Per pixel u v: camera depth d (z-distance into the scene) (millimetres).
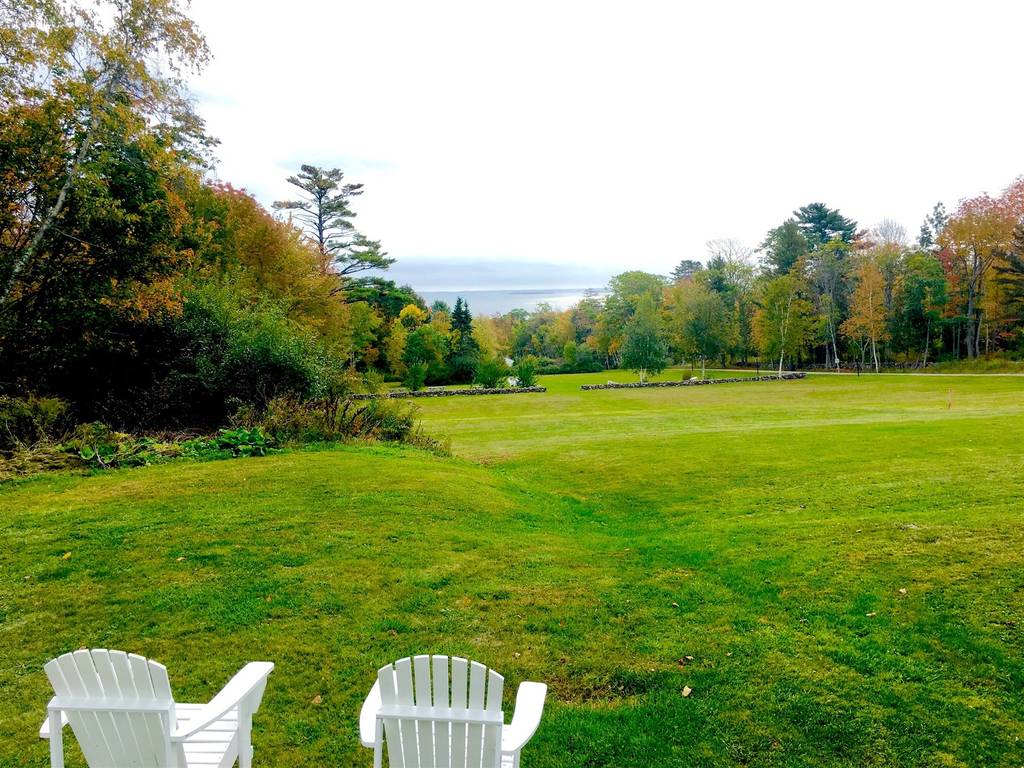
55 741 2811
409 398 44406
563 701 4484
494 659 5035
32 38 14438
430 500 10125
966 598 5668
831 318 63969
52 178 15125
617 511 11305
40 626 5672
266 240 31734
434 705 2693
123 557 7293
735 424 24375
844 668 4719
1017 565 6242
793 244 79688
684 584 6613
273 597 6215
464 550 7793
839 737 3953
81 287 15859
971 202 54719
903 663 4746
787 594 6145
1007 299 51594
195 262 21172
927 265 59844
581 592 6434
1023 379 41250
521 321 114562
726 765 3730
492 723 2641
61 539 7922
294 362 17625
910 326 58219
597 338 79375
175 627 5613
